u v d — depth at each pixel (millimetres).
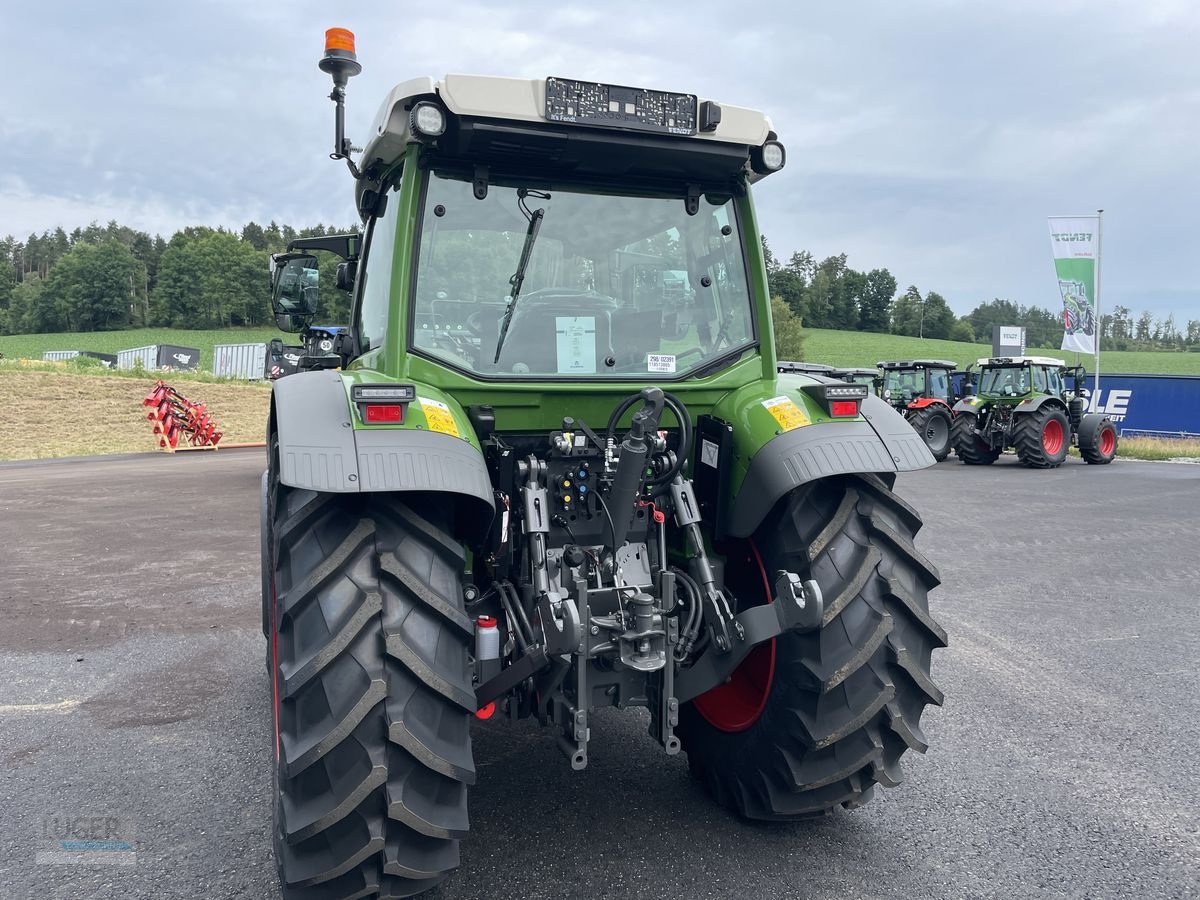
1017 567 6902
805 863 2559
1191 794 3059
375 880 2023
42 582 6090
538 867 2508
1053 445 15391
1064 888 2453
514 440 2559
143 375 29172
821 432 2496
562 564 2459
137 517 8844
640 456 2328
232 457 15523
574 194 2666
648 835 2709
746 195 2857
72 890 2406
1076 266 19219
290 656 2020
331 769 1957
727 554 2896
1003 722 3721
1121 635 5027
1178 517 9461
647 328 2713
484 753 3346
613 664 2453
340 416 2172
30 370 27406
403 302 2443
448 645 2088
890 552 2506
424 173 2504
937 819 2854
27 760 3268
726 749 2773
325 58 2879
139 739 3467
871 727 2438
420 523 2146
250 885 2438
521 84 2395
